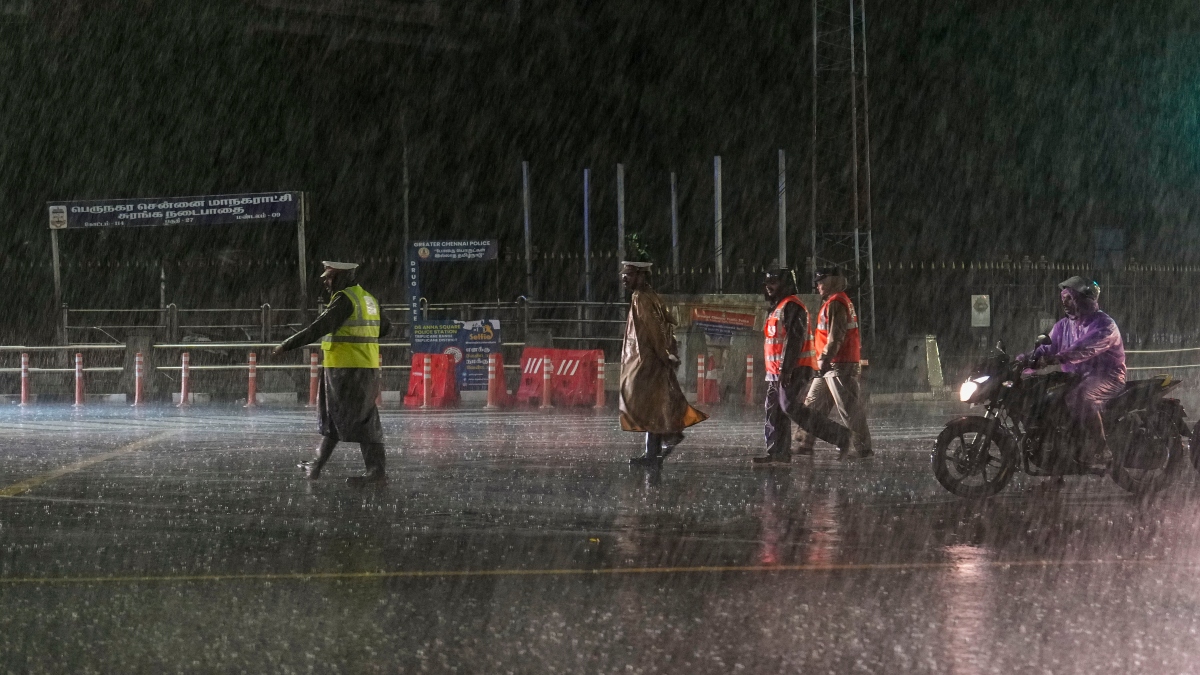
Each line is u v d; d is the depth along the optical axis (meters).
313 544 8.62
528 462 13.56
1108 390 10.70
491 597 6.97
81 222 32.66
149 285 41.09
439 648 5.90
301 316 32.81
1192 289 36.53
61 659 5.73
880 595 7.03
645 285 11.67
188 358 26.28
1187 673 5.51
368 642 6.01
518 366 27.03
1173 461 10.97
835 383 13.41
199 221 32.88
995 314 35.97
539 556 8.18
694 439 16.34
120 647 5.94
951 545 8.60
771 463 13.22
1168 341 36.16
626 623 6.38
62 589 7.21
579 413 21.70
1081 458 10.70
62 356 29.16
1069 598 6.97
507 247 44.25
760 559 8.09
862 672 5.51
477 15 47.97
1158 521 9.67
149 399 26.83
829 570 7.74
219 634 6.17
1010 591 7.15
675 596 7.00
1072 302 10.77
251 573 7.64
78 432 17.70
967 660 5.70
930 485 11.67
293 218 32.75
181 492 11.22
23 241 46.31
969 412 21.78
